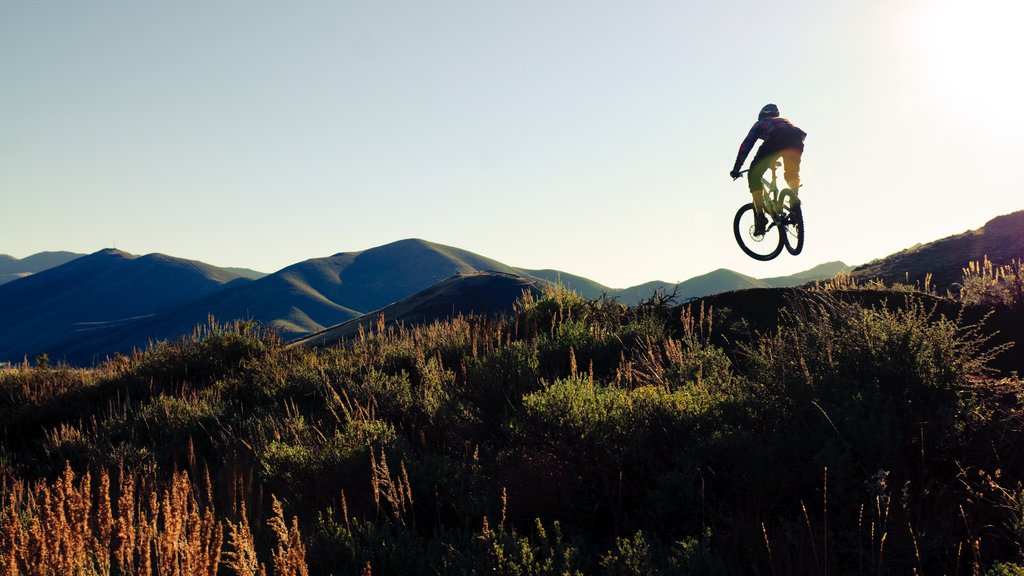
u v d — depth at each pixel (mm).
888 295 8898
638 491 4484
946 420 4324
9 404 11867
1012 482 3922
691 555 3439
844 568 3518
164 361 12578
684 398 5016
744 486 4203
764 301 9758
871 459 4094
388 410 7320
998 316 7730
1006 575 2945
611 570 3422
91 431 9234
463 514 4535
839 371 4980
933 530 3627
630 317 10953
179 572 2871
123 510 3088
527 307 12000
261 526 4621
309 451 5648
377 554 3916
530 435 4906
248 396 10203
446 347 10648
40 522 3041
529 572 3457
